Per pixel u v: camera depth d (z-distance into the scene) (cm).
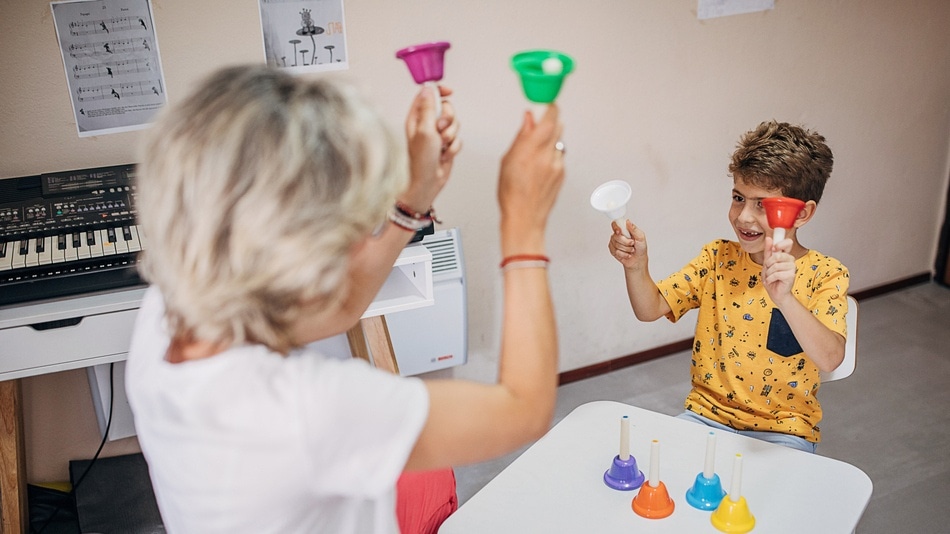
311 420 78
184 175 75
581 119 256
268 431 79
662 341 303
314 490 81
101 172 198
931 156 330
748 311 169
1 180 195
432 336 247
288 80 80
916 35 304
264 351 82
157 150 79
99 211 187
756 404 169
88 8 195
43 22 192
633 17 251
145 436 88
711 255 177
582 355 288
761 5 269
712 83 272
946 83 320
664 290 176
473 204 250
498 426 86
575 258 272
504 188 89
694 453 146
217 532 83
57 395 222
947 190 340
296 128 75
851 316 164
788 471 140
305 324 85
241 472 80
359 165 76
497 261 260
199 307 77
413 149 101
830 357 148
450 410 84
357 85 85
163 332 91
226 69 82
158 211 78
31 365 174
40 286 175
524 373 87
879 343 308
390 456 81
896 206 330
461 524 128
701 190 285
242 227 73
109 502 219
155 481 94
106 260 178
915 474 235
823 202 310
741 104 280
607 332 289
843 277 161
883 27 295
